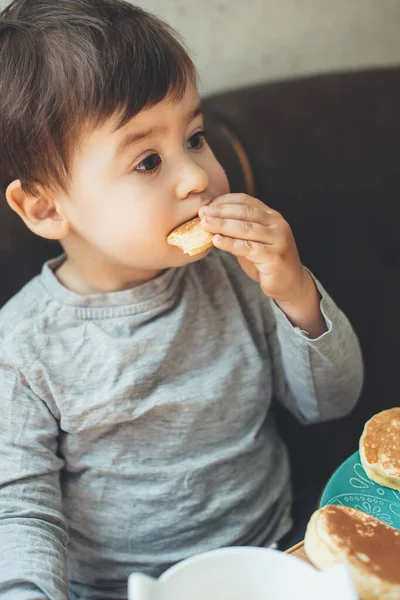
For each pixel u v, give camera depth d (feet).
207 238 2.64
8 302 3.13
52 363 2.89
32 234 3.25
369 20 4.71
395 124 3.89
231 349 3.14
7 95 2.67
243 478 3.12
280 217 2.76
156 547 3.00
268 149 3.64
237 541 3.05
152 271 3.04
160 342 3.00
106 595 3.00
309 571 1.57
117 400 2.90
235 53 4.37
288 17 4.45
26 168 2.76
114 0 2.83
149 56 2.59
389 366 4.00
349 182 3.81
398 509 2.12
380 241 3.98
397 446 2.27
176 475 2.98
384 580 1.73
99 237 2.79
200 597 1.57
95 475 2.97
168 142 2.65
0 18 2.83
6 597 2.24
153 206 2.65
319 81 3.92
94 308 2.97
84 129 2.59
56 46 2.62
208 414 3.03
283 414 3.75
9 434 2.80
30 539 2.50
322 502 2.14
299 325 2.96
